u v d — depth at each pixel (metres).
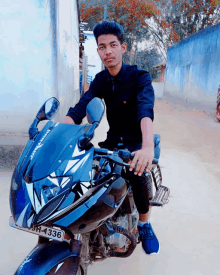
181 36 34.59
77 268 1.29
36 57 4.02
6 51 3.96
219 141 6.94
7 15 3.84
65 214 1.21
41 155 1.25
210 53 13.66
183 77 17.94
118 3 34.03
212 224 2.98
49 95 4.16
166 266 2.29
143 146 1.47
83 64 13.67
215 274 2.22
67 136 1.34
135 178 1.73
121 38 1.76
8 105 4.10
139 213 1.89
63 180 1.17
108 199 1.39
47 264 1.25
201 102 14.66
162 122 9.55
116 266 2.25
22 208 1.13
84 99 1.99
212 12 32.12
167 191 2.47
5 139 4.03
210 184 4.08
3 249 2.41
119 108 1.91
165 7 33.72
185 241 2.65
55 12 3.96
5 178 3.77
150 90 1.80
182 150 5.95
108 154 1.32
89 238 1.58
